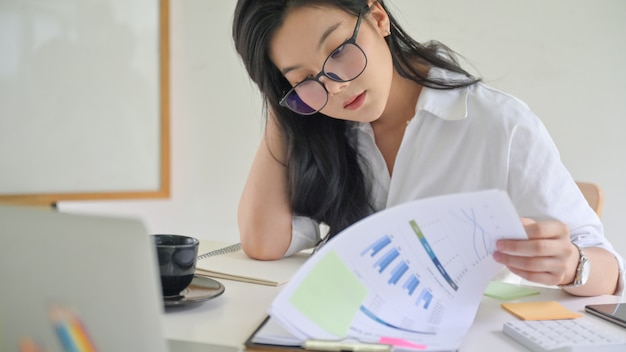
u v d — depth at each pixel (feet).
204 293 2.38
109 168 8.33
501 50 6.98
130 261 1.29
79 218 1.31
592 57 6.73
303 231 3.65
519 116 3.42
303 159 3.61
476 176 3.45
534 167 3.29
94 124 8.26
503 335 2.09
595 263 2.68
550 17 6.81
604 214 6.78
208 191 8.34
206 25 8.15
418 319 2.02
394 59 3.50
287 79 3.16
